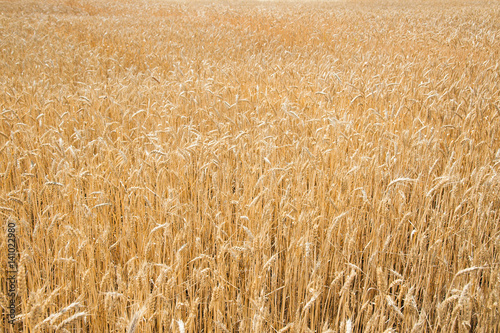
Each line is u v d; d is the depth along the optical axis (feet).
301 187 11.50
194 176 13.37
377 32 46.80
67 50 33.76
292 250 9.28
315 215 9.91
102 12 77.15
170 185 12.52
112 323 6.89
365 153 14.24
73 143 15.01
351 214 10.79
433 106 18.11
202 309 9.20
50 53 31.83
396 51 37.24
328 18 60.90
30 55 30.40
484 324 7.31
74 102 20.59
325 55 33.27
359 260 10.41
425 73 24.86
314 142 14.16
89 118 17.74
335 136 14.98
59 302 8.25
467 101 18.34
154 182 12.53
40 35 42.19
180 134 14.66
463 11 70.59
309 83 23.04
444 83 22.04
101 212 10.70
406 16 63.46
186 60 31.04
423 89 22.06
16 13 64.44
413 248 9.16
